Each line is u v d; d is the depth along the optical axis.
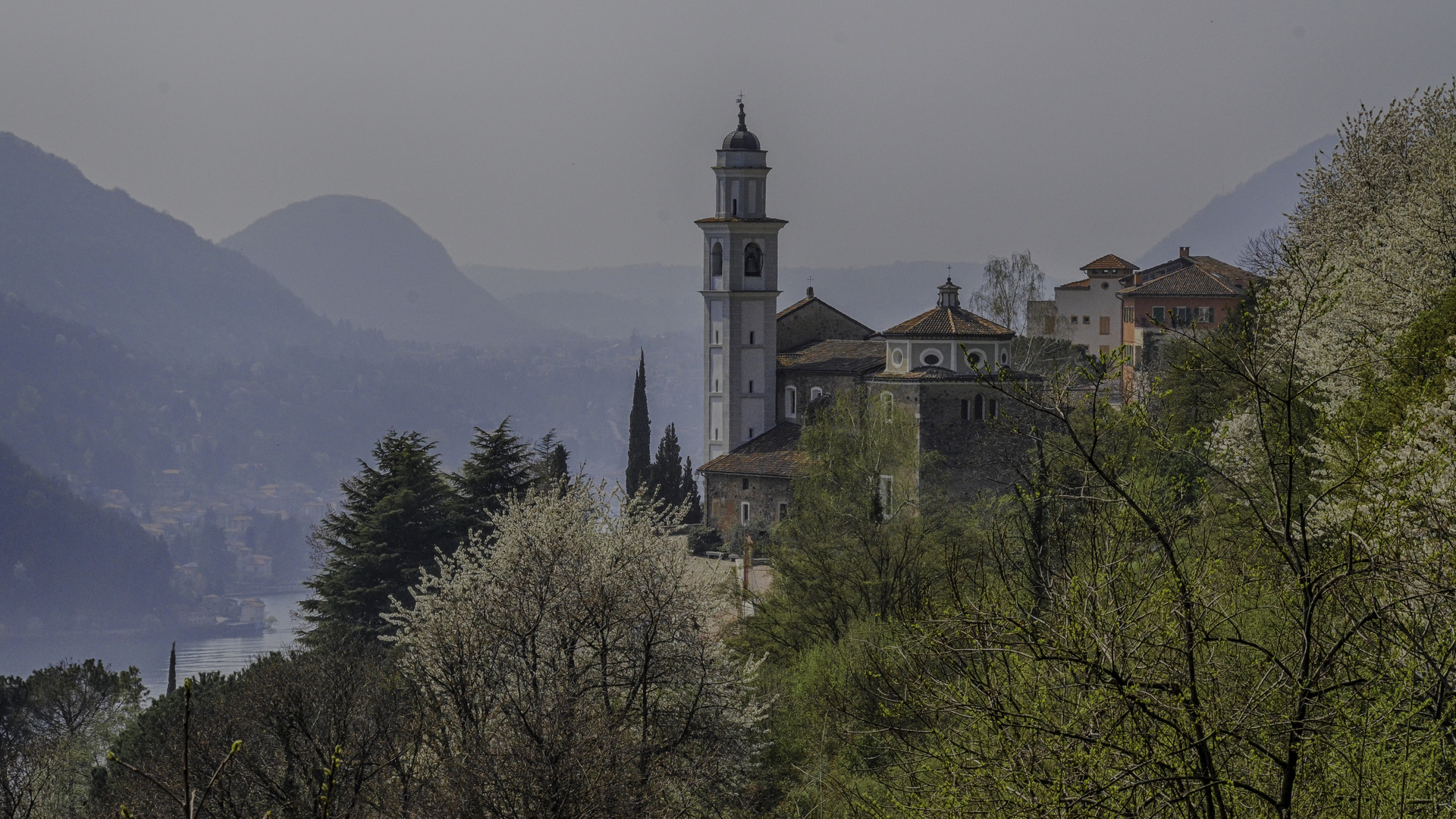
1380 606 23.53
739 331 174.12
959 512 111.12
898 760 36.44
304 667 62.72
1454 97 84.38
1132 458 26.78
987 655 26.64
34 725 101.50
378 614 115.56
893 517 110.50
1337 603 25.86
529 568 57.34
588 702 52.81
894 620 60.41
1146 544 26.77
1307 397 57.06
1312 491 33.16
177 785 53.94
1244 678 25.58
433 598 57.91
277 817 51.81
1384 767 22.98
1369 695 23.56
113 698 107.69
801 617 87.50
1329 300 24.86
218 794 51.22
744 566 105.81
